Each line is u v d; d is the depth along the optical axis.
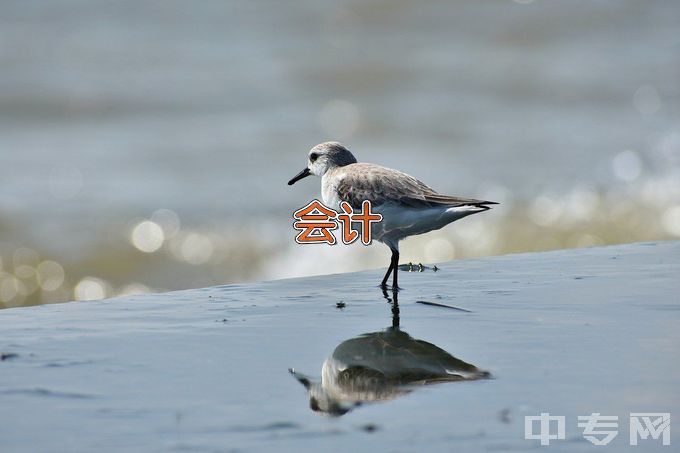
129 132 22.30
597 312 7.23
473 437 4.69
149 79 25.47
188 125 22.67
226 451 4.54
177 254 16.61
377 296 8.10
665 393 5.27
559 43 27.84
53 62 26.67
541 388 5.39
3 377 5.74
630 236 16.75
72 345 6.53
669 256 9.62
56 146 21.19
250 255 16.55
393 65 26.44
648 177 18.69
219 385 5.57
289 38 28.64
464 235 16.88
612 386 5.41
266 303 7.91
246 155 20.55
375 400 5.27
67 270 16.05
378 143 21.17
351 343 6.52
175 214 17.69
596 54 26.88
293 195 18.53
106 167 19.94
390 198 8.63
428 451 4.52
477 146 20.78
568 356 6.03
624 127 21.59
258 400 5.29
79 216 17.55
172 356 6.22
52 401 5.28
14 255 16.28
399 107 23.45
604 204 17.67
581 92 24.09
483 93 24.30
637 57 26.38
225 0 31.95
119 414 5.06
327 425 4.88
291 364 6.01
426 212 8.50
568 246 16.45
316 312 7.52
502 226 17.05
